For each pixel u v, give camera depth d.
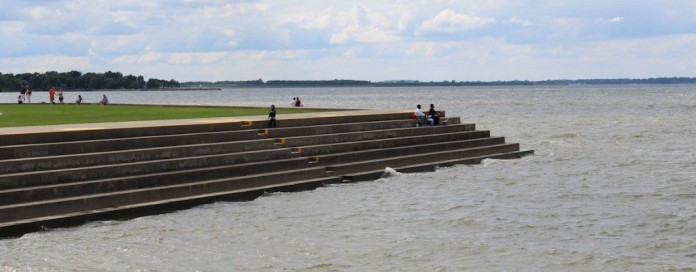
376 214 33.62
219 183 35.88
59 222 29.73
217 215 32.75
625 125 88.94
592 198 37.97
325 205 35.28
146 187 33.78
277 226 31.06
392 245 28.39
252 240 28.83
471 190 39.88
